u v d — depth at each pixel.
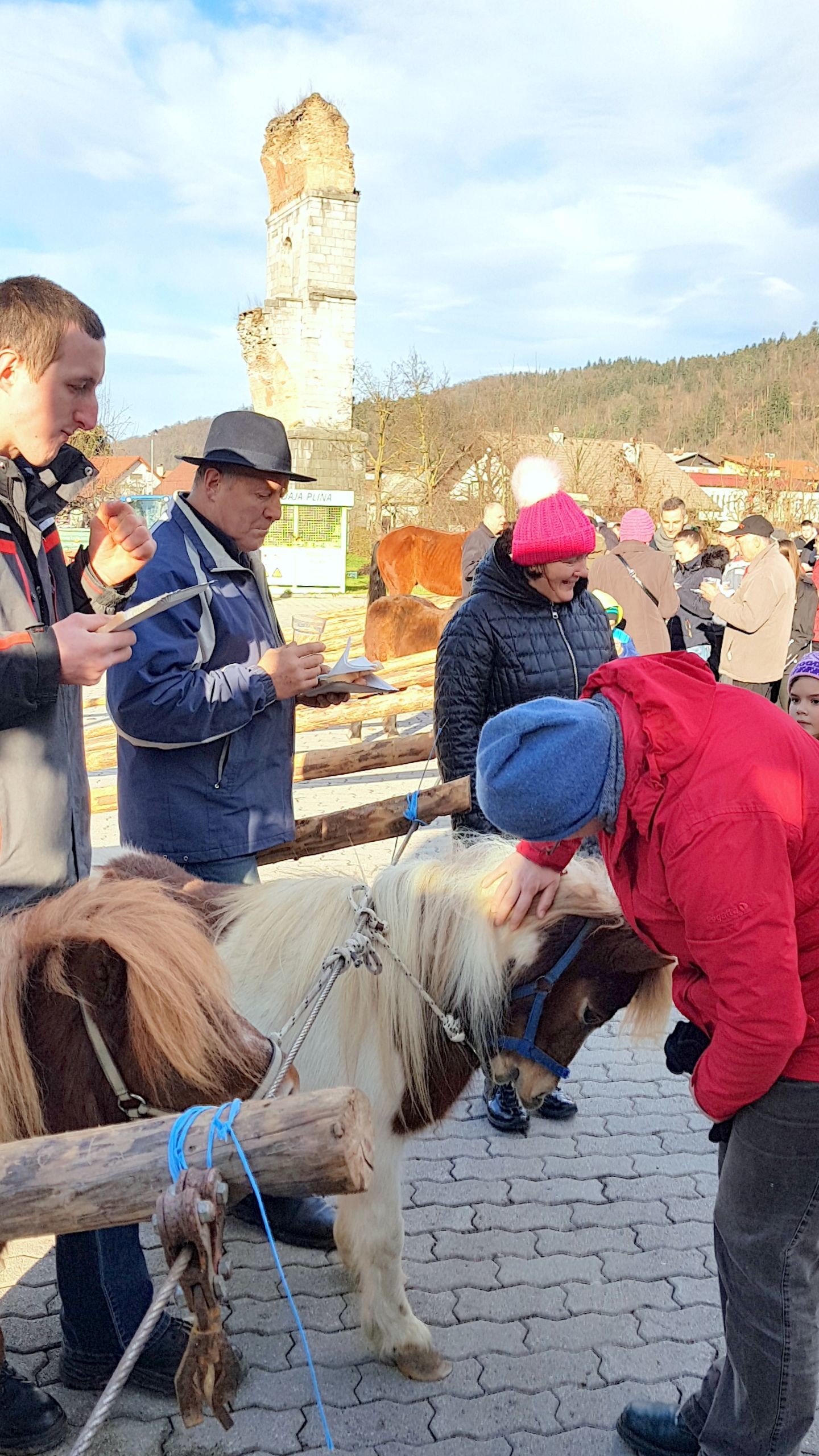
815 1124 1.74
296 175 30.80
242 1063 1.63
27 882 1.99
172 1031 1.56
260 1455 2.29
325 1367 2.55
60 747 2.04
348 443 30.94
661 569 7.25
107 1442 2.32
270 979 2.29
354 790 7.98
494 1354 2.60
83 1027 1.64
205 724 2.66
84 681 1.86
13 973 1.62
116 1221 1.22
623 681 1.78
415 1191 3.32
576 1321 2.73
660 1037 2.33
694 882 1.65
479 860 2.37
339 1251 2.59
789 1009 1.63
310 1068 2.29
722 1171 1.90
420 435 33.06
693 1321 2.75
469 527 32.50
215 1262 1.19
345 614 10.16
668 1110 3.88
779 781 1.66
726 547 9.62
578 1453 2.31
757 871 1.62
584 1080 4.12
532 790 1.71
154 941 1.61
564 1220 3.18
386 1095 2.31
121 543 2.22
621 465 38.31
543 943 2.21
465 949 2.22
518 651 3.25
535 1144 3.63
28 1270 2.92
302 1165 1.19
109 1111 1.65
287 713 3.03
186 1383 1.22
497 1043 2.27
